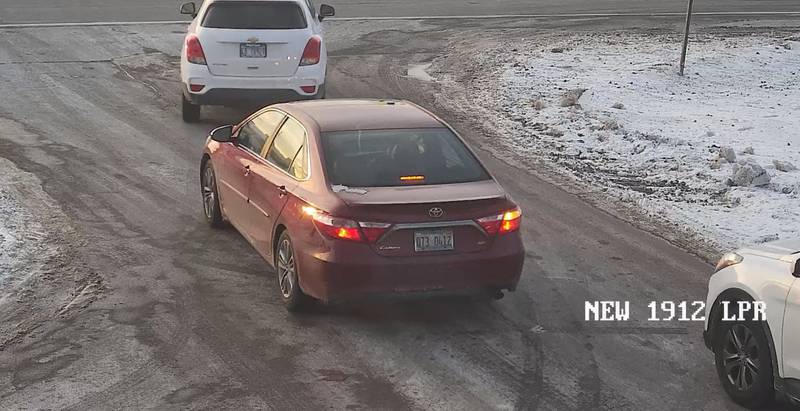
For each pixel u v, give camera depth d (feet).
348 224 24.95
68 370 23.49
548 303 28.58
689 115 54.03
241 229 31.32
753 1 99.09
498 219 25.73
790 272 21.08
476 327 26.68
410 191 25.95
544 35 77.25
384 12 86.69
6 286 28.76
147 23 77.10
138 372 23.43
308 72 48.73
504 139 49.26
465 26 80.64
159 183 40.11
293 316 27.14
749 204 39.09
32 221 34.65
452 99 57.67
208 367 23.77
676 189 41.39
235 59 48.11
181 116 51.98
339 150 27.25
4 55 64.28
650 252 33.58
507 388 22.88
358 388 22.72
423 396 22.35
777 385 21.13
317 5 89.81
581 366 24.26
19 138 46.11
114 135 47.52
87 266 30.63
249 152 31.32
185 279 29.78
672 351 25.36
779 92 62.03
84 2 86.63
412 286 25.13
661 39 76.28
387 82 61.72
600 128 50.62
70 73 60.44
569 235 35.22
